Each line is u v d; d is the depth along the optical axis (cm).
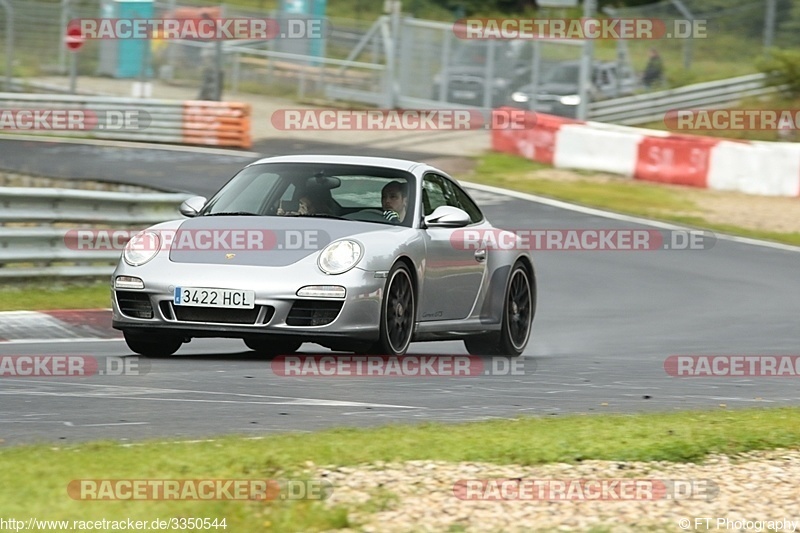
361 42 12244
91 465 1532
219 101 10706
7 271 4097
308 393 2428
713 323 4353
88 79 12644
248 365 2848
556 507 1460
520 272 3462
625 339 3938
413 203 3088
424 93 11519
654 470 1689
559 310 4650
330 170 3145
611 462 1717
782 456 1817
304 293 2730
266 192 3081
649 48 11750
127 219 4588
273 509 1377
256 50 12500
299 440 1766
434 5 15612
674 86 11369
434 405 2350
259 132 10394
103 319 3800
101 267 4444
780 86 11256
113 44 12662
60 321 3700
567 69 10988
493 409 2330
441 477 1566
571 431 1928
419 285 2981
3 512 1323
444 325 3114
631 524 1409
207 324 2742
